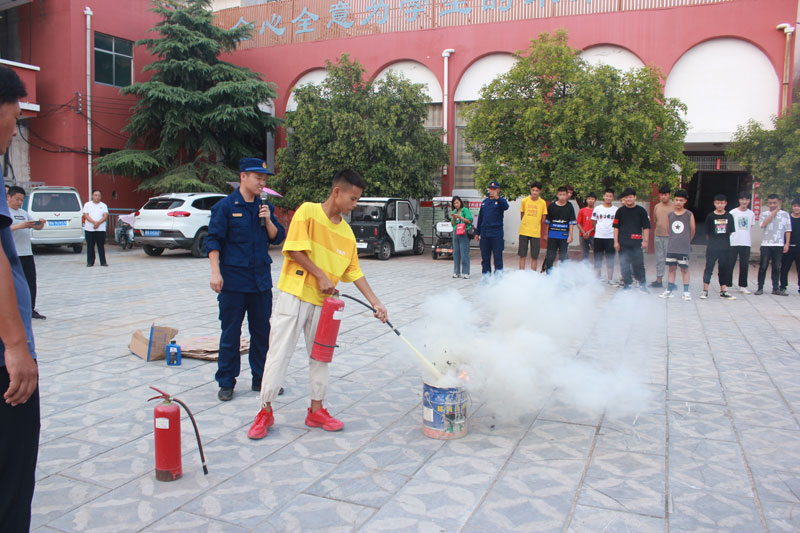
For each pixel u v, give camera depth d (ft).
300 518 8.91
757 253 50.42
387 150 51.47
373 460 10.93
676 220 29.43
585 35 52.90
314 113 51.90
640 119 39.11
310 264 11.75
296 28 65.82
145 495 9.61
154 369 16.79
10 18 61.77
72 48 59.00
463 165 60.39
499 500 9.41
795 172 40.81
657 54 50.67
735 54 48.85
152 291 31.50
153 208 48.88
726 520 8.82
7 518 6.63
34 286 23.27
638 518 8.86
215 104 59.00
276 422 12.86
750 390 14.99
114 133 63.72
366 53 61.82
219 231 13.52
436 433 11.91
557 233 32.48
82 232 51.57
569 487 9.84
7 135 6.55
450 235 49.03
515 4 56.18
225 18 69.56
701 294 30.25
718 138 49.37
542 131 42.09
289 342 11.95
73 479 10.15
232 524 8.74
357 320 23.62
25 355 6.28
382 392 14.93
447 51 57.62
